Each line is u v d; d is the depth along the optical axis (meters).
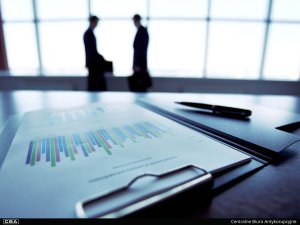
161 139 0.36
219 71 3.14
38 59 3.08
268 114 0.53
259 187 0.24
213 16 2.91
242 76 3.01
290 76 3.03
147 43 2.51
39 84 2.88
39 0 2.87
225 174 0.26
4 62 2.99
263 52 2.98
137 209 0.18
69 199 0.20
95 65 2.48
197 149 0.32
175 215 0.19
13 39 2.98
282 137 0.37
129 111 0.56
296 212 0.20
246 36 2.96
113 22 2.94
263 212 0.20
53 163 0.27
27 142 0.35
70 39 3.04
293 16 2.84
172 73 3.11
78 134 0.39
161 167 0.26
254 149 0.33
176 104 0.67
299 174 0.27
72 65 3.17
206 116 0.51
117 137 0.37
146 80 2.62
